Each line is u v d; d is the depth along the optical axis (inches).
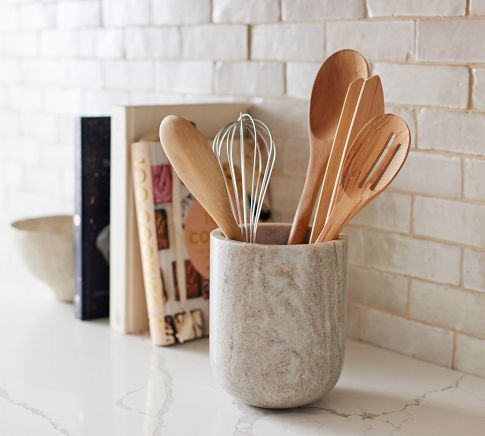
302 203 36.0
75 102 63.4
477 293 38.2
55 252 46.4
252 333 32.9
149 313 42.6
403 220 40.8
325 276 32.8
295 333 32.7
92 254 45.7
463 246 38.5
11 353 40.9
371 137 32.3
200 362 40.1
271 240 37.2
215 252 33.9
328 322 33.2
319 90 36.6
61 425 33.1
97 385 37.1
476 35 36.6
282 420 33.7
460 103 37.7
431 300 40.2
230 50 49.0
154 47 54.7
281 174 46.7
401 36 39.6
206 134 46.0
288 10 45.1
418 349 41.0
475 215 37.8
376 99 33.1
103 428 32.9
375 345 43.1
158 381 37.7
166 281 42.4
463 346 39.1
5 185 73.9
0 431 32.5
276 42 46.1
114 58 58.4
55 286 48.3
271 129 47.0
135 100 57.1
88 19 60.4
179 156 33.9
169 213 42.8
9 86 71.3
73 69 63.0
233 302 33.1
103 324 45.7
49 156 67.6
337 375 34.2
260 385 33.2
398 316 41.8
